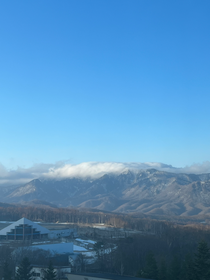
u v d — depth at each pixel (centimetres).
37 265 14200
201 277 10731
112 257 16462
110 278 10438
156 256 16300
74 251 19662
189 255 12575
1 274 12725
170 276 11762
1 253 15738
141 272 11944
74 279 11294
